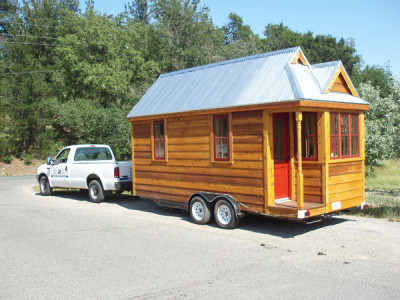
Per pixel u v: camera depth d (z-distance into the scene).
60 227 9.20
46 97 31.08
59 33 38.09
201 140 9.35
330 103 8.02
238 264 6.19
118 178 12.58
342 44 39.59
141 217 10.43
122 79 28.06
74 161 14.03
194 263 6.28
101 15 33.53
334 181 8.32
